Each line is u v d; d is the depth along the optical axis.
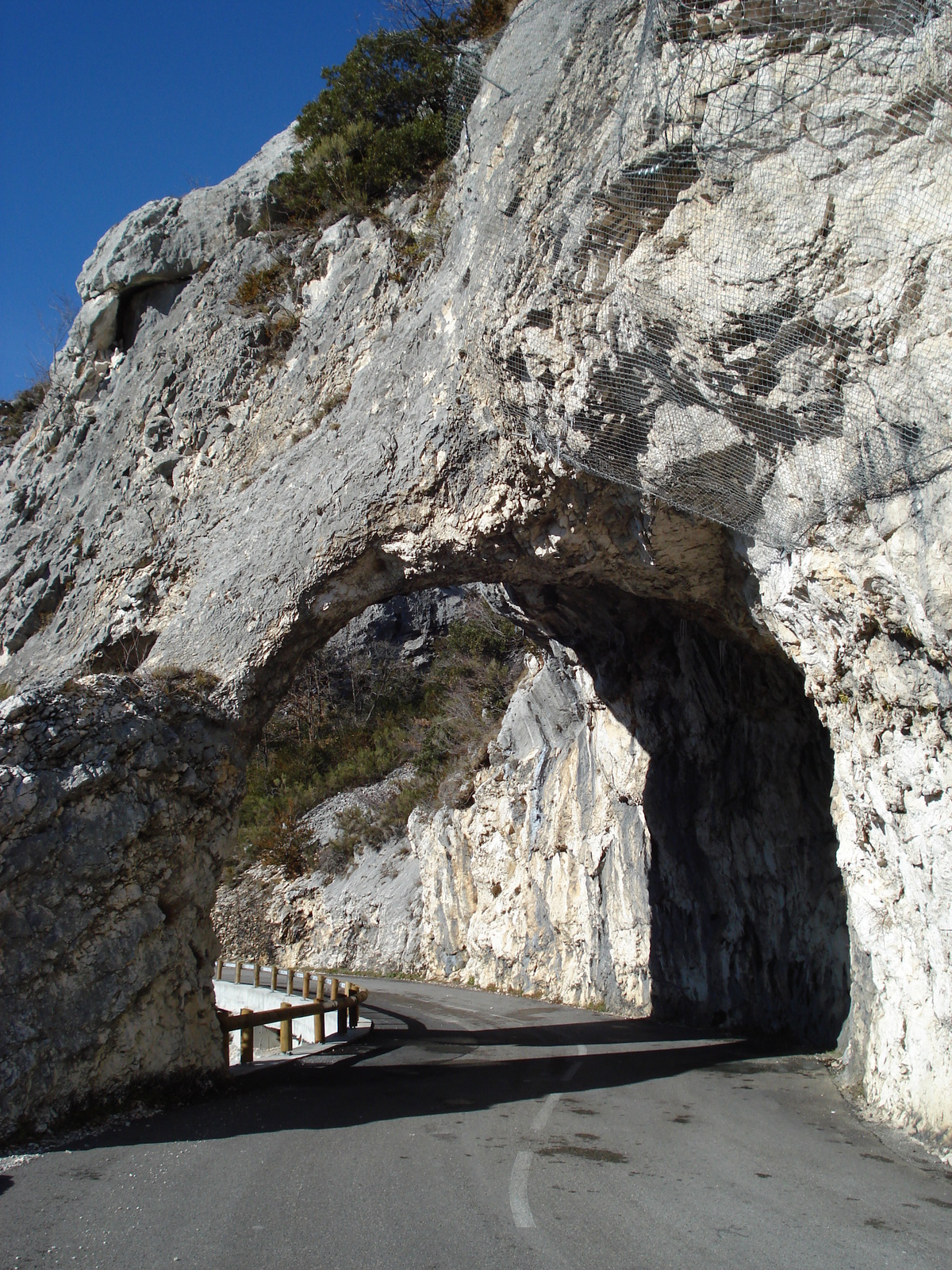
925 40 5.62
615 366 8.60
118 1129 7.09
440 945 23.20
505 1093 8.41
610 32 8.41
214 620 11.90
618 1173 5.67
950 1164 6.01
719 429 8.17
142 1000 8.23
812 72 6.33
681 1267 4.11
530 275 9.19
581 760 18.77
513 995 19.42
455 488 11.09
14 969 7.36
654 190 7.59
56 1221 4.83
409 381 12.12
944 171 5.65
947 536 5.99
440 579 12.22
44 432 20.00
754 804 13.29
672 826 15.23
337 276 15.26
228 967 21.62
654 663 15.48
